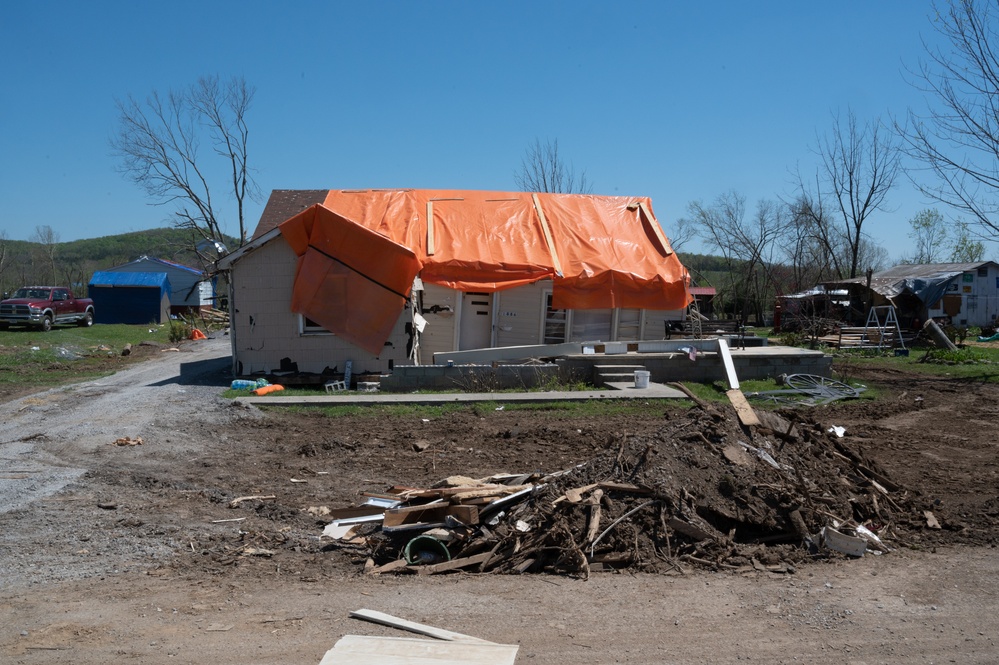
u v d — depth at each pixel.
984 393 17.44
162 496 8.76
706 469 7.57
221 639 5.14
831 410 15.04
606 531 6.87
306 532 7.53
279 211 22.92
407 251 17.97
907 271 42.09
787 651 5.01
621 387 16.23
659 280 21.27
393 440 11.99
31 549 6.89
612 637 5.20
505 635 5.23
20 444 11.31
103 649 4.99
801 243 52.34
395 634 5.21
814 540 7.03
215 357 24.64
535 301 21.08
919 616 5.58
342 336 18.03
